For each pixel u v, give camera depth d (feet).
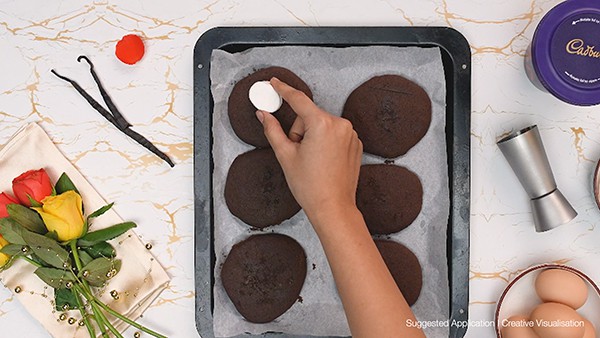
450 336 2.41
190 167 2.50
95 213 2.41
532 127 2.37
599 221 2.48
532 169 2.36
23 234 2.28
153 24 2.49
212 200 2.43
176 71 2.49
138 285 2.49
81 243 2.40
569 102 2.31
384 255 2.38
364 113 2.37
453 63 2.40
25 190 2.36
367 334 1.87
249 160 2.39
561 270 2.36
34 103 2.51
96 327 2.50
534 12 2.47
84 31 2.50
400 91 2.37
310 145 2.01
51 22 2.50
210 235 2.43
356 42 2.41
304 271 2.42
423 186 2.43
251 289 2.38
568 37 2.28
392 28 2.41
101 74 2.50
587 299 2.43
